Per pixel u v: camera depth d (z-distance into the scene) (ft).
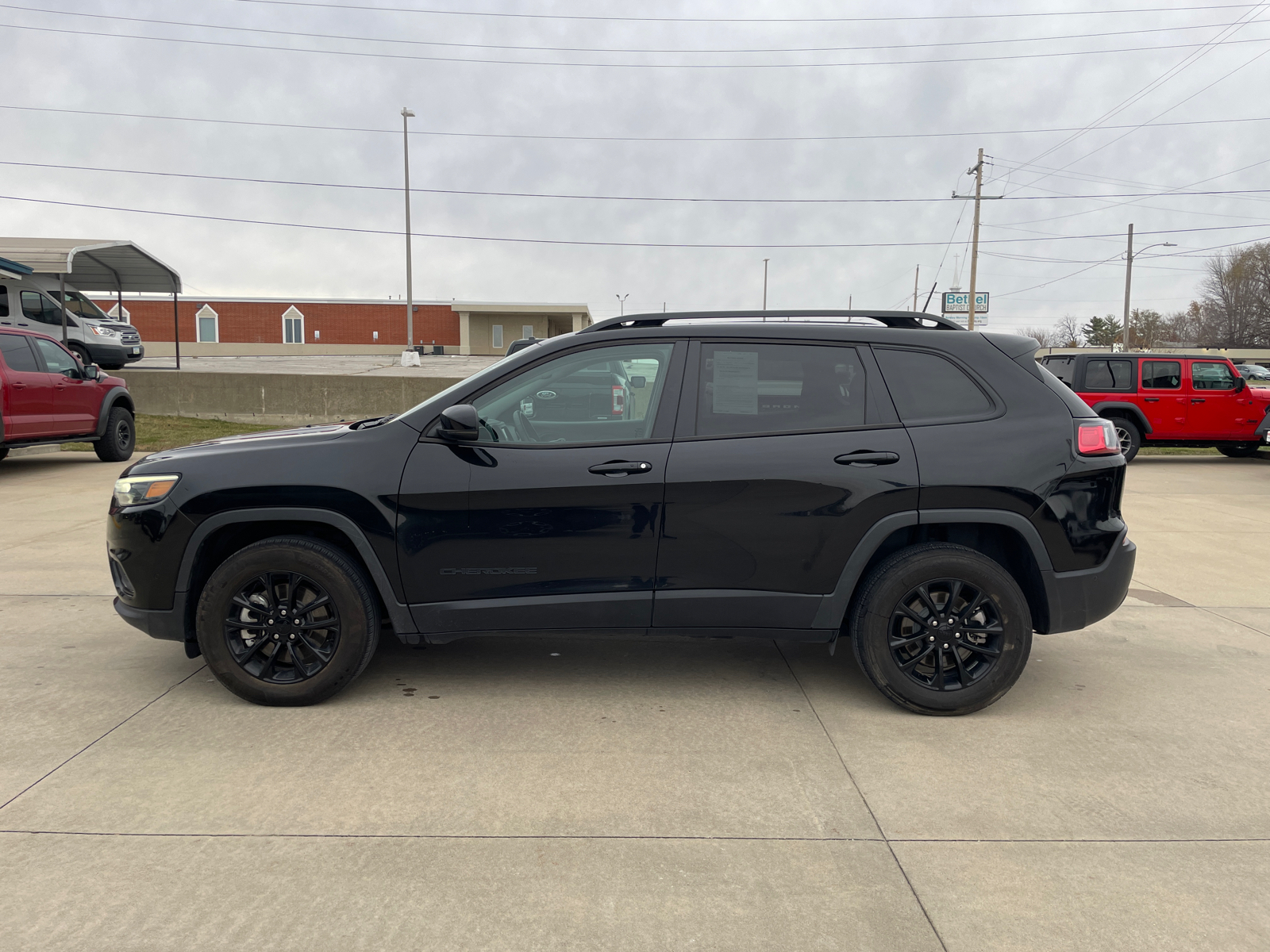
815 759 10.96
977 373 12.43
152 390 64.03
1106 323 331.77
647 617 12.37
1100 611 12.36
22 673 13.66
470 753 11.02
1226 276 246.68
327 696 12.41
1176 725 12.17
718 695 13.15
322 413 64.69
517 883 8.21
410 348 120.57
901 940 7.43
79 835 8.91
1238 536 26.61
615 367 12.50
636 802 9.81
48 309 63.21
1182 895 8.14
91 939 7.27
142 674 13.66
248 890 8.01
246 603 12.20
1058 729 12.00
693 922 7.66
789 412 12.34
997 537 12.91
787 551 12.16
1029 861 8.70
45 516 27.12
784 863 8.61
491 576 12.28
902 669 12.26
